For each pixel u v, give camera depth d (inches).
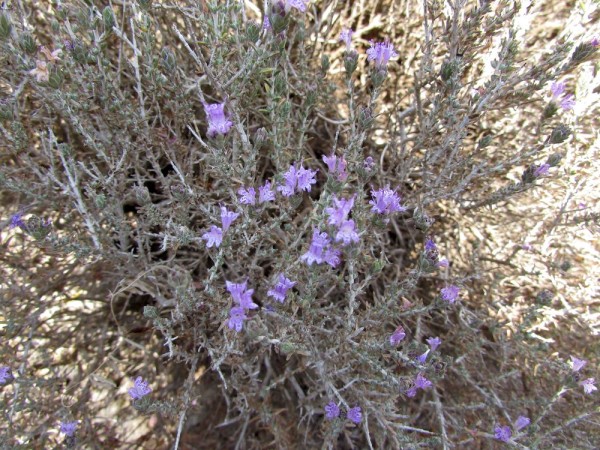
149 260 8.9
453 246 10.9
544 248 9.6
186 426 9.8
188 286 8.0
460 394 9.8
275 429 8.7
